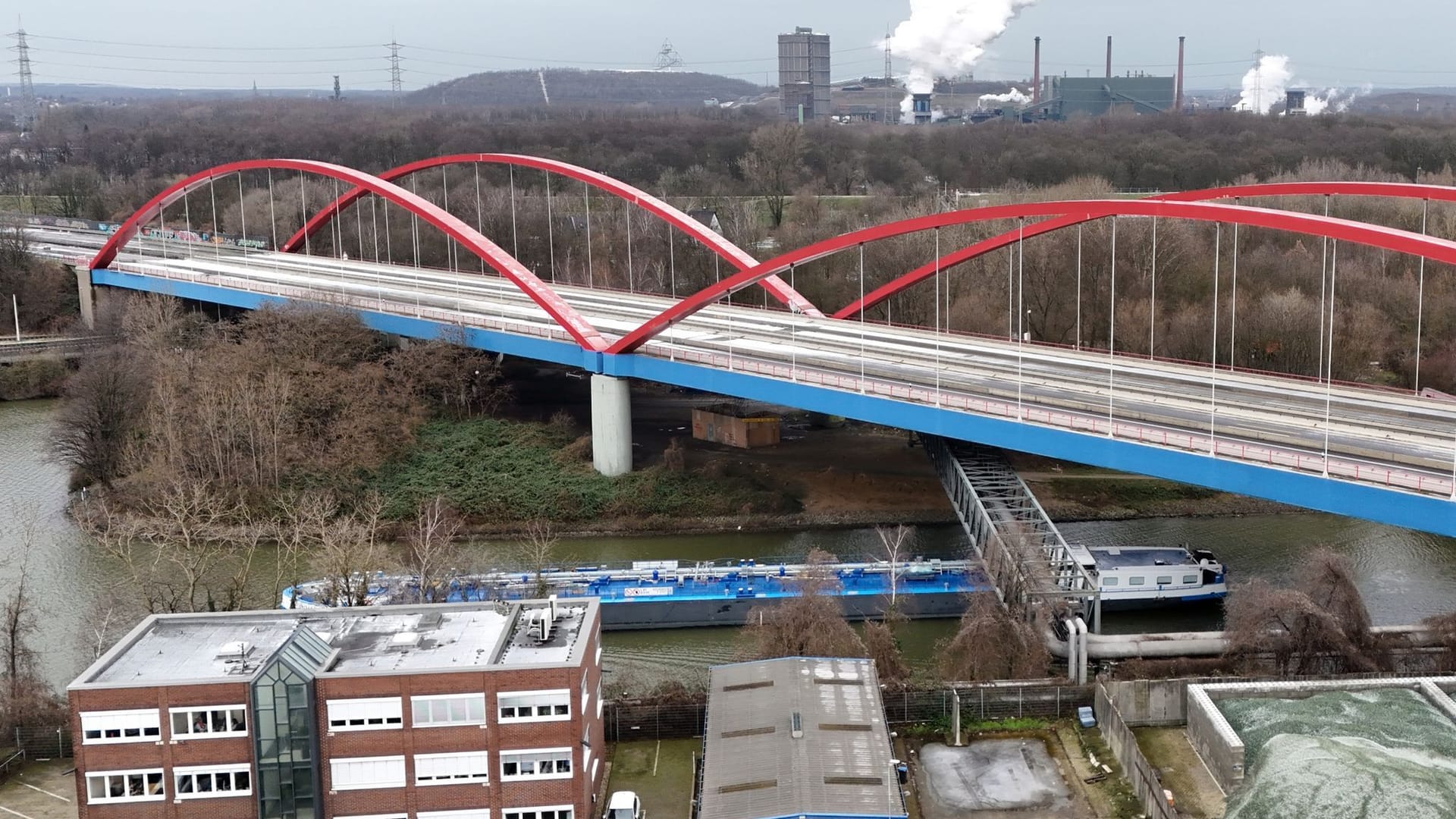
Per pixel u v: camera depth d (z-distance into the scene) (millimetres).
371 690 54312
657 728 66062
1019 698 67438
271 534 102312
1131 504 109000
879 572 86000
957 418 86812
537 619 60156
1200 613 85375
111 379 116375
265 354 124062
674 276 162375
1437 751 59000
